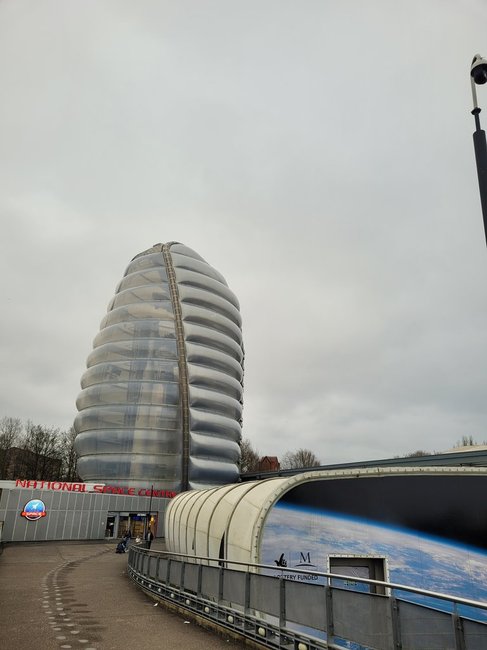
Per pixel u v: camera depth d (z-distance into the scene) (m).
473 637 6.11
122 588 20.20
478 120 9.59
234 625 11.45
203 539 20.83
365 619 7.94
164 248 85.75
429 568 17.97
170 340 74.69
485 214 8.91
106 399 71.31
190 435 70.19
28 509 52.47
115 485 66.69
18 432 95.88
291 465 144.12
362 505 18.34
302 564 17.27
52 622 12.84
